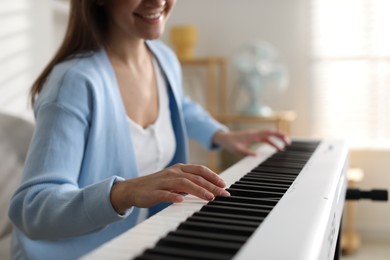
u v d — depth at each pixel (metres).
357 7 3.22
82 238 1.09
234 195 0.82
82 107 1.03
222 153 3.30
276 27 3.34
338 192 0.92
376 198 1.41
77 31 1.16
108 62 1.17
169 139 1.36
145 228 0.62
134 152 1.17
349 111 3.30
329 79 3.30
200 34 3.43
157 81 1.38
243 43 3.39
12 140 1.69
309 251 0.52
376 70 3.23
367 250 3.07
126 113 1.25
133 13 1.18
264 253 0.51
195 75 3.43
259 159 1.28
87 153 1.06
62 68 1.09
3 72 2.16
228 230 0.60
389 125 3.26
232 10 3.38
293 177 0.98
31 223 0.89
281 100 3.38
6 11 2.17
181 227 0.62
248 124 3.41
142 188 0.79
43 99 1.03
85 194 0.83
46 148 0.96
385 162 3.25
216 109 3.44
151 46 1.40
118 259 0.51
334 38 3.27
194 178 0.80
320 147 1.46
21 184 0.93
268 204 0.75
